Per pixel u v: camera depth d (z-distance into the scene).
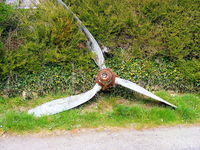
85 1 5.36
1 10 4.71
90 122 4.00
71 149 3.37
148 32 5.06
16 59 4.57
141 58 5.05
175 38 4.98
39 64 4.67
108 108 4.48
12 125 3.78
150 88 5.06
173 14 5.18
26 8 5.20
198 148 3.45
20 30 4.91
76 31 4.89
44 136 3.63
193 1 5.28
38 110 4.19
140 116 4.13
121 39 5.11
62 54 4.71
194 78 4.84
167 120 4.07
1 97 4.64
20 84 4.70
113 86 4.52
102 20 5.03
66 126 3.87
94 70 4.86
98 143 3.50
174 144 3.52
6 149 3.34
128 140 3.58
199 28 5.07
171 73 5.01
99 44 5.05
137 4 5.36
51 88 4.84
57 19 4.88
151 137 3.67
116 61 5.02
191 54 5.07
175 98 4.74
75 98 4.38
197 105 4.56
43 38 4.74
